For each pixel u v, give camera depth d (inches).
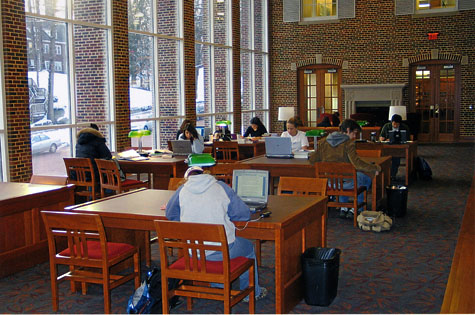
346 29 730.2
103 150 291.3
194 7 568.7
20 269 206.8
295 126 346.0
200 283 167.6
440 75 711.1
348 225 268.5
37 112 366.3
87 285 182.4
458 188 371.6
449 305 163.2
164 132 512.7
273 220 150.3
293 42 753.6
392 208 282.4
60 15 382.9
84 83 408.8
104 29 423.2
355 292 175.5
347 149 265.1
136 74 474.9
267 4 749.3
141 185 299.7
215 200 147.9
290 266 159.5
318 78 753.6
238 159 388.5
